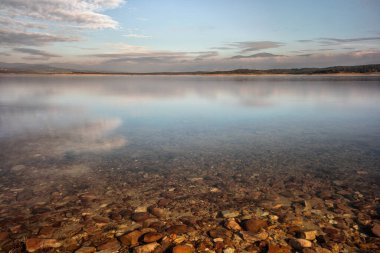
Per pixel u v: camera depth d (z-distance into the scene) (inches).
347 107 915.4
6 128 553.0
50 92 1604.3
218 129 551.8
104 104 1003.9
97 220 209.3
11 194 253.6
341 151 390.6
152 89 1994.3
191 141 450.0
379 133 509.7
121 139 462.6
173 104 1013.8
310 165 332.5
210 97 1312.7
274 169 319.3
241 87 2210.9
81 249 174.1
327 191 259.4
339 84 2472.9
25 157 360.5
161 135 495.5
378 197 246.4
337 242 180.9
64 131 526.3
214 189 265.1
